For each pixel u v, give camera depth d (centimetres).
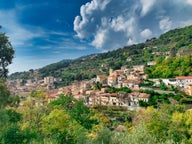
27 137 2947
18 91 18638
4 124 2994
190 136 4362
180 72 15012
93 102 14100
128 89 14762
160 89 13800
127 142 2586
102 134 2761
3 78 3369
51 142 2884
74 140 3434
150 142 2588
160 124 4281
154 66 17712
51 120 3706
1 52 3478
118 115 10494
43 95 5878
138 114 4997
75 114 4709
